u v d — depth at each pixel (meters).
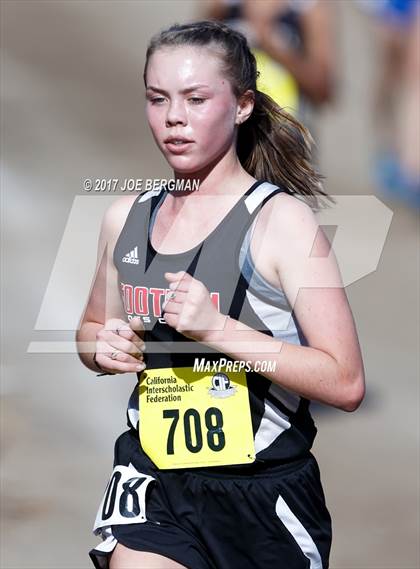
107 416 18.38
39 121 41.06
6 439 17.14
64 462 16.56
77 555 13.90
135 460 9.12
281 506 8.77
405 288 28.69
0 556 13.67
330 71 19.94
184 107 8.64
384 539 14.81
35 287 23.62
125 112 45.31
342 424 18.89
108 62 53.06
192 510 8.84
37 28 55.78
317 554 8.99
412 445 18.08
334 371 8.40
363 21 51.62
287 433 8.86
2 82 46.25
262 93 9.47
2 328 21.38
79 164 36.16
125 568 8.55
